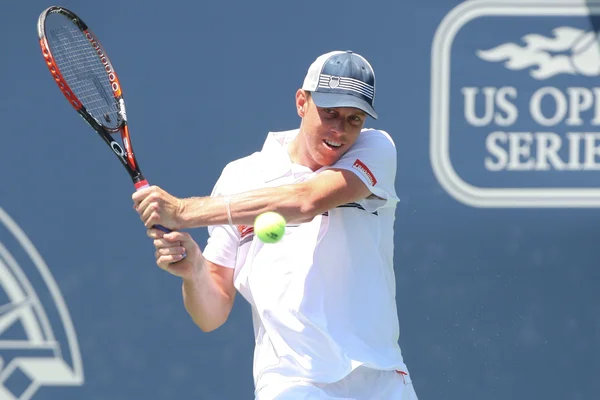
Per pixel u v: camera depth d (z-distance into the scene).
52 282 20.19
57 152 20.14
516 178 20.03
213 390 20.28
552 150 20.02
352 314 12.66
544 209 20.05
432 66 19.95
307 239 12.73
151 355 20.25
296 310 12.59
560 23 19.91
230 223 12.10
